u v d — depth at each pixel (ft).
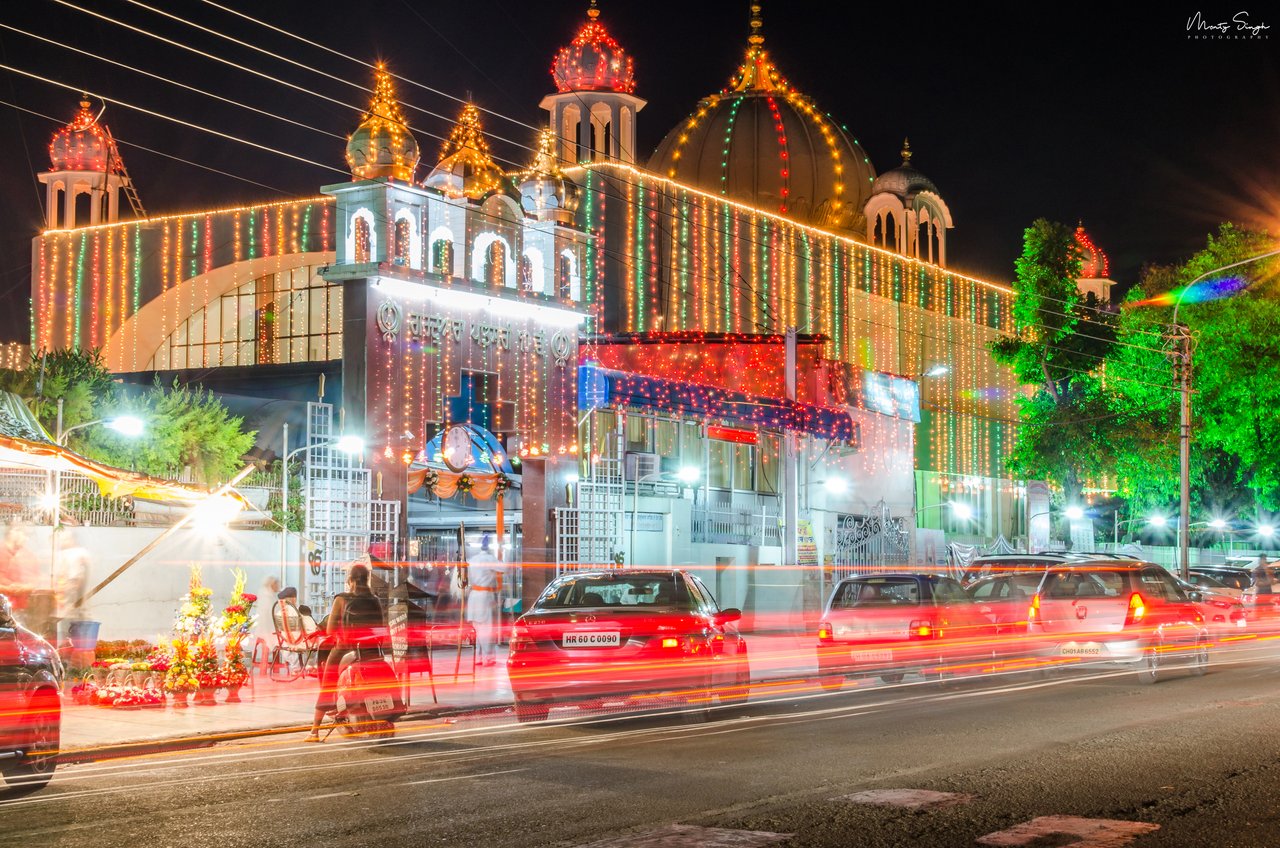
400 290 92.12
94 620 66.95
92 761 40.63
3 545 61.52
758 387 133.28
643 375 113.50
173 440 96.99
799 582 112.57
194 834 26.35
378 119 93.30
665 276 144.56
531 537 101.71
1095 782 31.04
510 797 30.04
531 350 102.01
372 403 89.76
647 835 25.29
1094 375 171.01
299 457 106.83
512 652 47.03
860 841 24.56
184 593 72.84
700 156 167.53
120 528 69.46
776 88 175.94
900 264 176.14
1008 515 193.88
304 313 147.74
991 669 66.03
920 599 63.26
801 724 44.70
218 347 151.02
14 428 65.62
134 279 153.07
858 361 167.43
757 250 154.81
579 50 145.48
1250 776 31.73
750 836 25.04
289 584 80.28
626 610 47.03
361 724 43.83
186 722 48.55
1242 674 65.26
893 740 39.34
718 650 48.14
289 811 28.84
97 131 157.89
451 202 96.73
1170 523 188.34
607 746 39.68
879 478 150.92
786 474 112.88
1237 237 165.07
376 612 44.29
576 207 108.06
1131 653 62.59
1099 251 212.23
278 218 148.05
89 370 99.45
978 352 191.11
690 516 118.93
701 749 38.22
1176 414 163.12
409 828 26.48
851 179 173.88
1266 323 161.99
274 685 63.67
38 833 26.91
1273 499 168.04
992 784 30.86
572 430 104.99
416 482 91.86
